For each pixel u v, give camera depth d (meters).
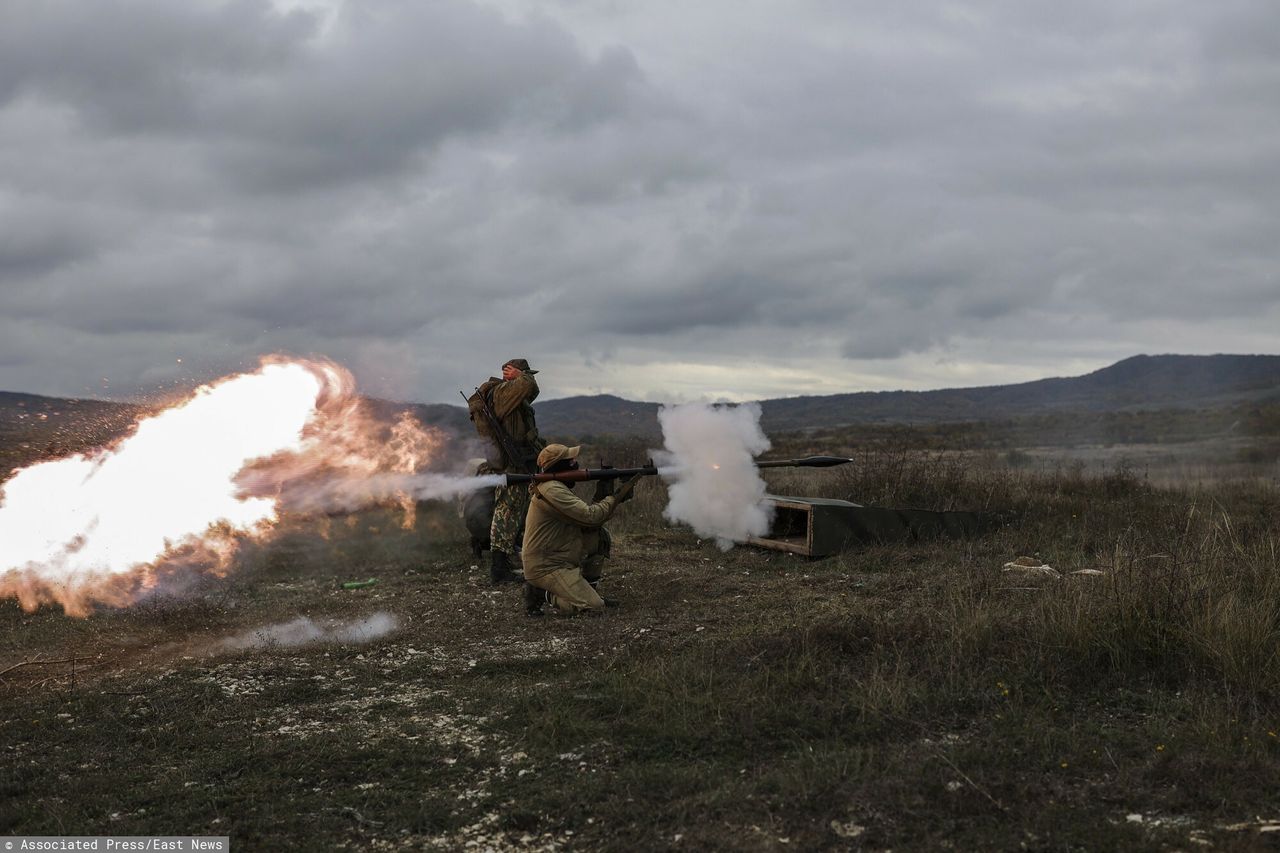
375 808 4.13
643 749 4.58
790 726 4.79
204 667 6.37
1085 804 3.90
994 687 5.20
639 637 6.69
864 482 12.78
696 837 3.72
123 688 5.93
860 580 8.39
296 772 4.53
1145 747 4.41
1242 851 3.44
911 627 6.11
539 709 5.23
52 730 5.21
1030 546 9.66
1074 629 5.71
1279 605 6.07
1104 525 10.50
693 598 8.03
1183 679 5.29
